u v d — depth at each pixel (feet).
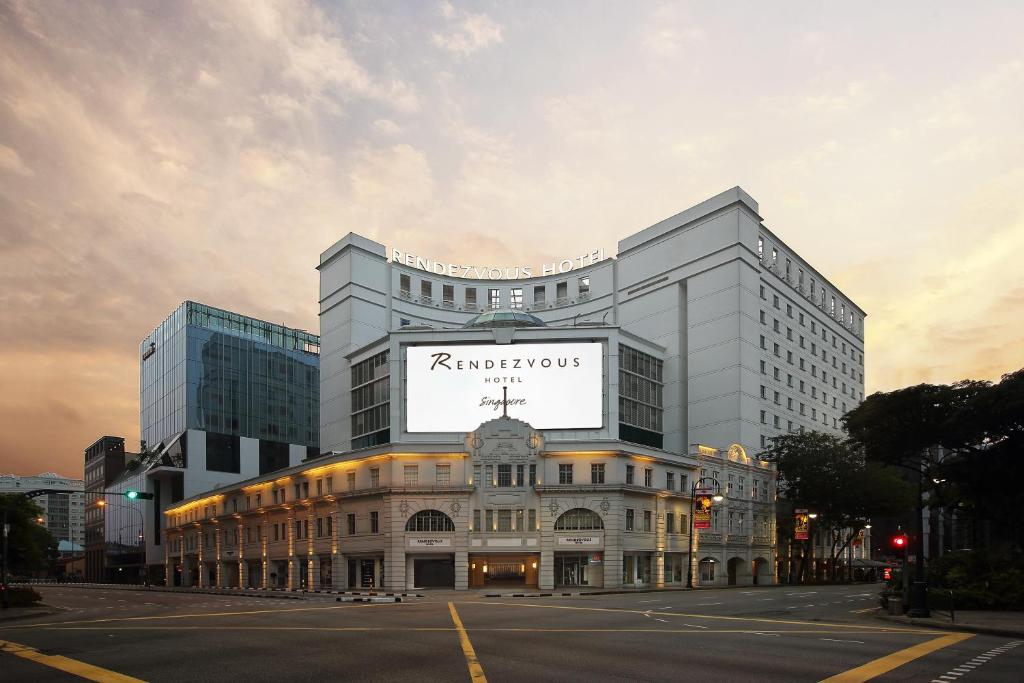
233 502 309.01
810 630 89.71
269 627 90.48
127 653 67.67
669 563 242.17
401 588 214.07
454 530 217.15
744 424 299.79
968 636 86.02
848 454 291.17
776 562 297.74
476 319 293.23
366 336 328.08
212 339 419.13
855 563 357.61
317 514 249.75
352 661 62.54
